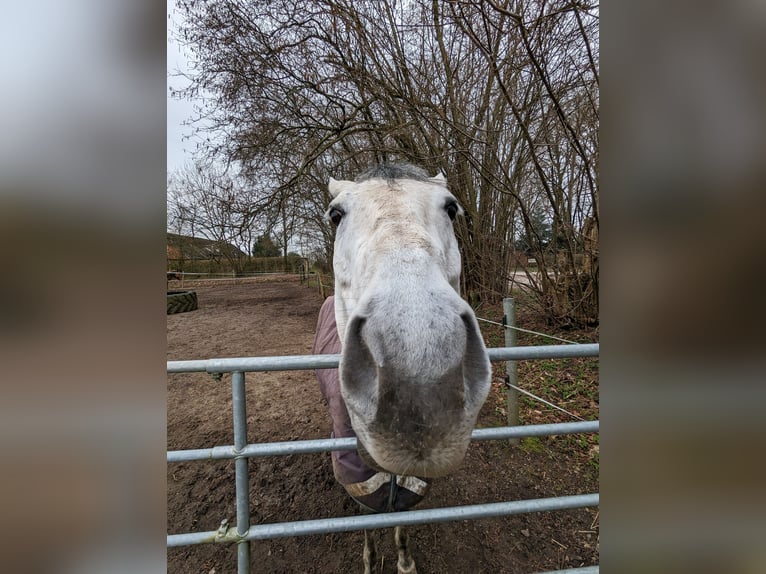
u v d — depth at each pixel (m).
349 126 5.90
